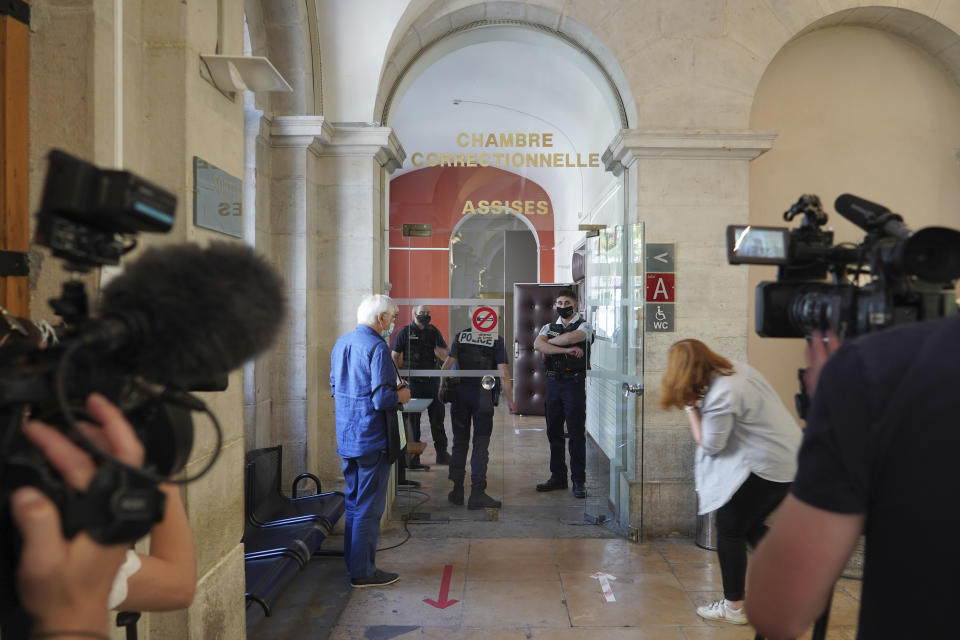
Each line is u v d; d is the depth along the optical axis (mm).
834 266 1299
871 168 5012
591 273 5418
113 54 2059
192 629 2232
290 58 4445
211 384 882
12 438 585
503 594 3746
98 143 1992
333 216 4730
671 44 4641
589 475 5184
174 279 621
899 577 738
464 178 6969
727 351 4652
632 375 4602
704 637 3242
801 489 802
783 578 810
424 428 5195
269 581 2982
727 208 4641
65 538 565
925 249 983
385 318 3727
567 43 4934
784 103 4988
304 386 4551
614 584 3889
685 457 4660
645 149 4609
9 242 1886
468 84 7398
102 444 590
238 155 2699
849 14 4754
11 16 1897
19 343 742
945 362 735
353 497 3814
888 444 745
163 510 599
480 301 5297
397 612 3510
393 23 4512
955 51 4848
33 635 588
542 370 6395
